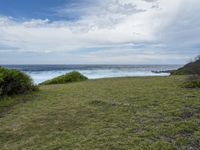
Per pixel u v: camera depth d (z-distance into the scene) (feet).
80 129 15.40
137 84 37.47
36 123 17.30
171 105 20.36
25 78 32.37
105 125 15.87
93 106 21.72
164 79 44.80
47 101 25.54
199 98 23.02
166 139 12.93
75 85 40.98
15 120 18.37
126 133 14.07
